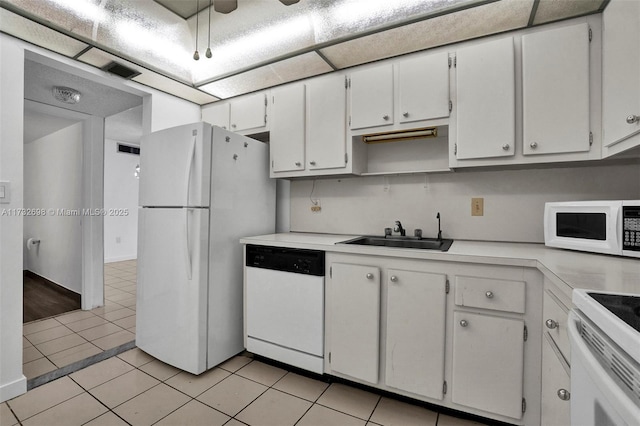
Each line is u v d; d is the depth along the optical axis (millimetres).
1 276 1693
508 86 1651
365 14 1739
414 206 2221
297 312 1908
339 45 1975
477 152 1724
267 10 1860
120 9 1820
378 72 2010
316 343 1845
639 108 1152
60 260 4016
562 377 1060
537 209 1867
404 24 1745
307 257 1873
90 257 3232
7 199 1714
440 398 1519
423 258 1546
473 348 1441
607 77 1407
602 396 535
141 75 2330
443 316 1511
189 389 1793
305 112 2312
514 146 1649
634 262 1215
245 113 2639
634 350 468
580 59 1514
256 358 2178
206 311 1953
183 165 1960
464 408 1477
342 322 1765
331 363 1808
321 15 1804
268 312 2020
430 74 1843
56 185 4031
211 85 2547
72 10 1688
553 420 1158
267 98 2537
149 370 2006
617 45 1317
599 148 1489
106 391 1770
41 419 1533
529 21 1702
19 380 1732
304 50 2045
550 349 1205
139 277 2244
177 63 2303
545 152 1579
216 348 2027
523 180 1902
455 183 2090
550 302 1204
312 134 2268
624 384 498
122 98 2826
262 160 2473
